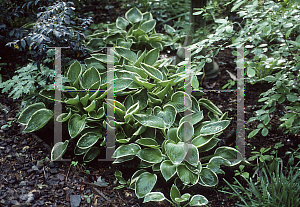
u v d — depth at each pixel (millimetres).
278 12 2207
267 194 2141
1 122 2664
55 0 3018
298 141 2723
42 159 2434
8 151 2418
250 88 3373
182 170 2297
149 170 2500
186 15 4227
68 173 2377
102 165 2549
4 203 2002
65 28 2545
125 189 2352
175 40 3934
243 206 2076
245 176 2340
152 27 3775
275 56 2395
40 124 2461
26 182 2209
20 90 2408
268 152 2641
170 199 2320
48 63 2793
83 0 4465
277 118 2973
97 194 2264
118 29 3830
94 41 3580
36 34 2393
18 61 3307
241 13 2225
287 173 2453
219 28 2197
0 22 3240
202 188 2387
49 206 2076
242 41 2115
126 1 4840
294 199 2031
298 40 1997
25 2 3307
